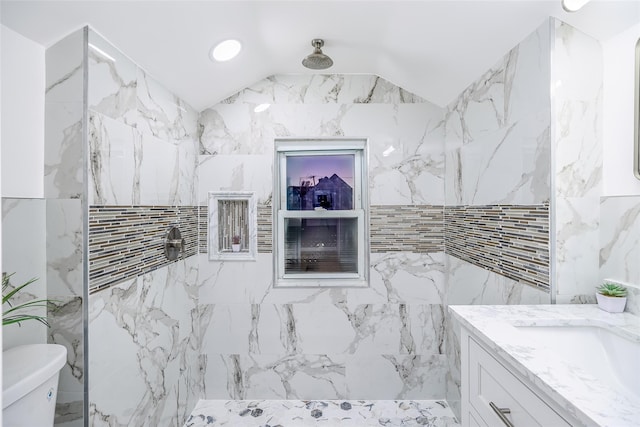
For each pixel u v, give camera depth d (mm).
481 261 1771
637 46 1136
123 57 1452
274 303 2244
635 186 1155
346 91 2256
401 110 2254
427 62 1855
